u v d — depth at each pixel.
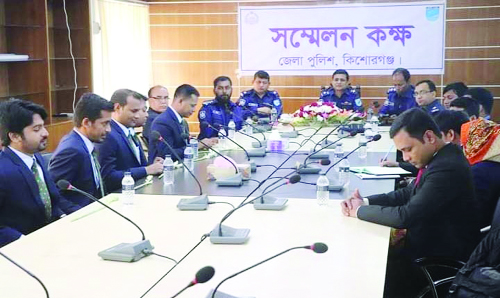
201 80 8.83
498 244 2.03
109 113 3.39
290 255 2.07
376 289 1.75
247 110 6.81
